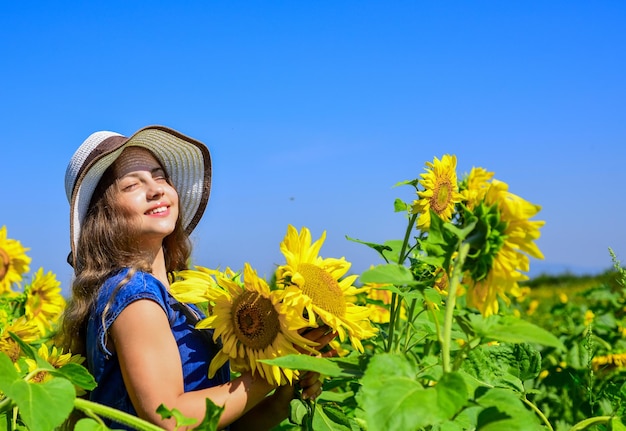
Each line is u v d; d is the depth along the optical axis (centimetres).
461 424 210
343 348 303
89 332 259
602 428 238
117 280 256
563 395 424
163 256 302
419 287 172
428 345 347
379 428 150
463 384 154
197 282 242
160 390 238
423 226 294
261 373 233
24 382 172
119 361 247
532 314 849
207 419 174
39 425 165
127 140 278
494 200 169
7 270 396
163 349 244
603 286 630
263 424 273
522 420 154
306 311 239
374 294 452
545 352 495
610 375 437
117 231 273
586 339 352
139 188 280
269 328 233
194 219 324
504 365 277
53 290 410
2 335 343
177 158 312
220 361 238
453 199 300
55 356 280
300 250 245
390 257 281
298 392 253
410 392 155
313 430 242
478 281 171
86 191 278
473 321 167
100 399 255
